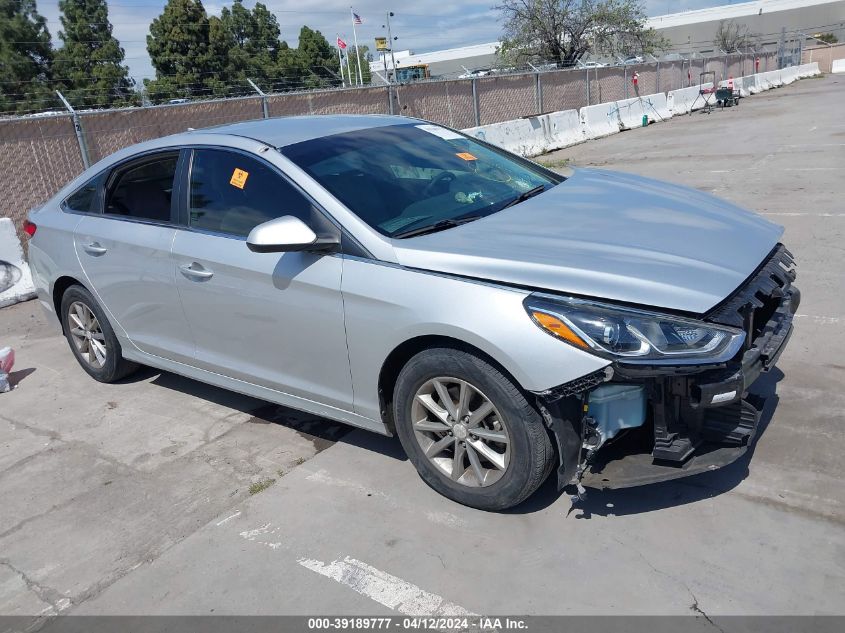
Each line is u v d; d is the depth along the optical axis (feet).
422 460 10.66
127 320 14.73
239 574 9.57
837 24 214.90
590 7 107.34
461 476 10.37
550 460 9.50
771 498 9.91
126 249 13.91
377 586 9.09
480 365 9.37
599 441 9.22
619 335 8.52
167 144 13.75
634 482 9.23
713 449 9.57
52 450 13.61
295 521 10.59
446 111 52.60
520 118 55.98
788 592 8.25
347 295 10.43
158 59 112.78
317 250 10.70
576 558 9.16
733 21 220.84
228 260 11.96
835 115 59.72
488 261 9.51
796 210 26.30
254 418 14.17
